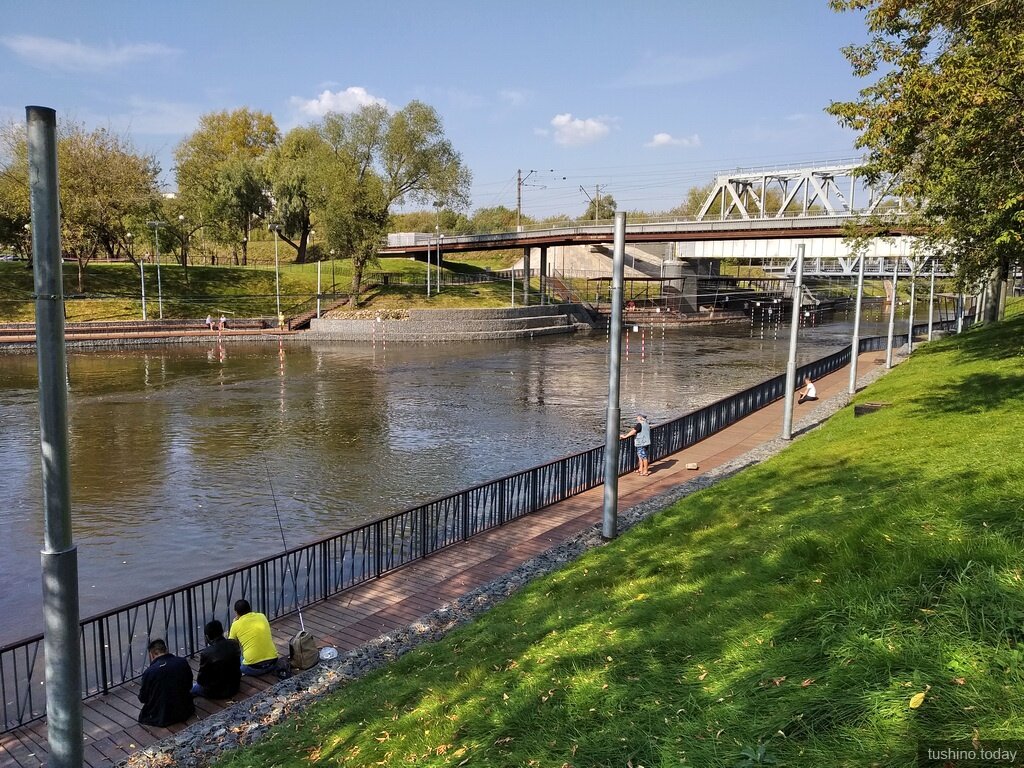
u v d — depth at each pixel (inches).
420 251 3767.2
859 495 398.6
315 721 283.4
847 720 161.2
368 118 2721.5
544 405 1275.8
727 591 275.9
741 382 1582.2
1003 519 249.6
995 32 462.6
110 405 1215.6
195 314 2556.6
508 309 2758.4
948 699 156.3
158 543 592.7
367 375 1628.9
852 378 1100.5
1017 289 3457.2
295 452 910.4
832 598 220.4
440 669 302.4
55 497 193.6
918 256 974.4
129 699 331.9
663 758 171.8
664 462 752.3
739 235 2706.7
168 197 2989.7
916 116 479.2
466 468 843.4
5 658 403.2
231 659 331.3
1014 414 554.9
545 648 281.7
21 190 2385.6
